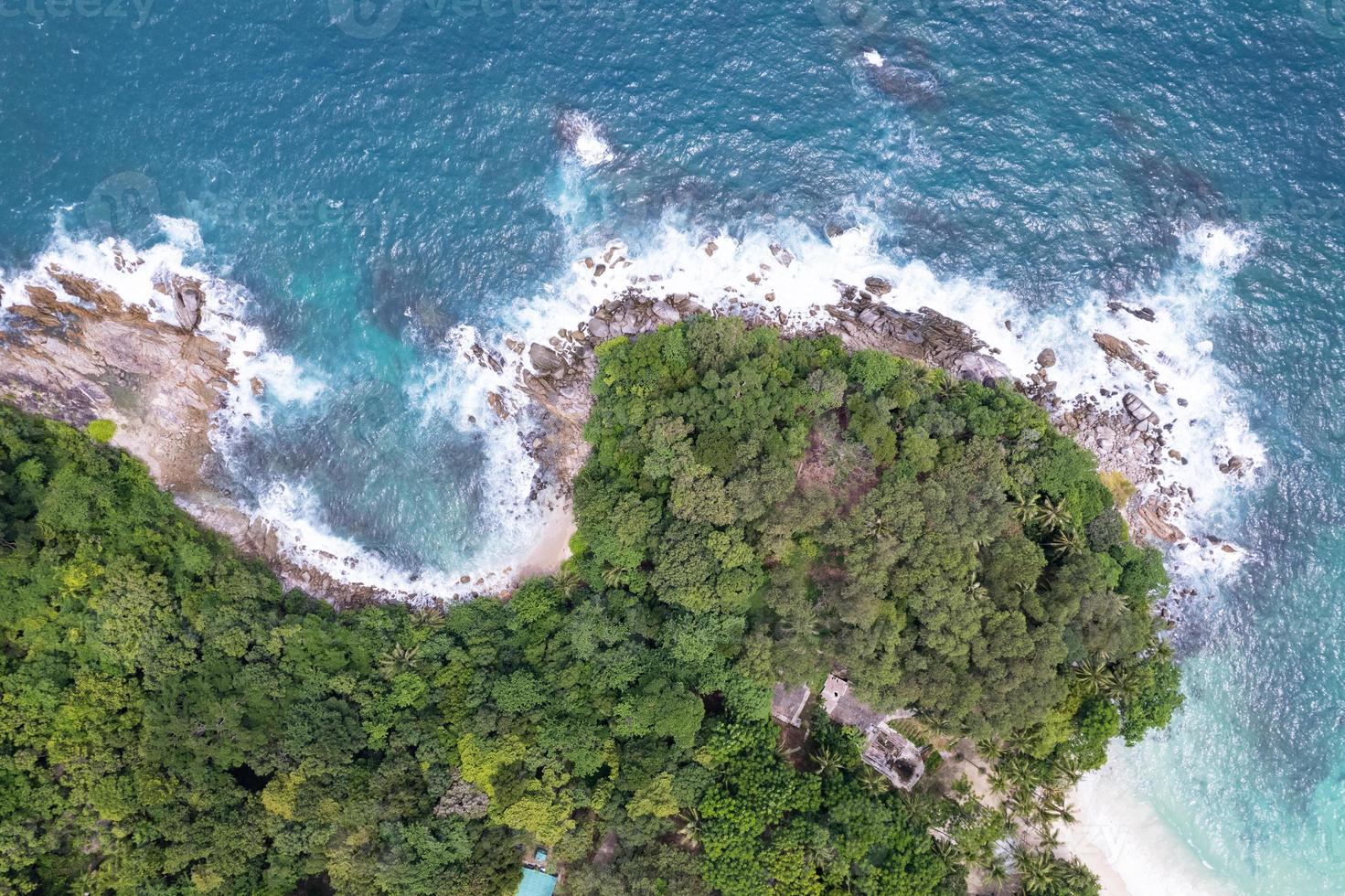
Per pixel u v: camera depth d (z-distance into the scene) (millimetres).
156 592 63719
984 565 62344
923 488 62250
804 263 70938
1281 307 69438
